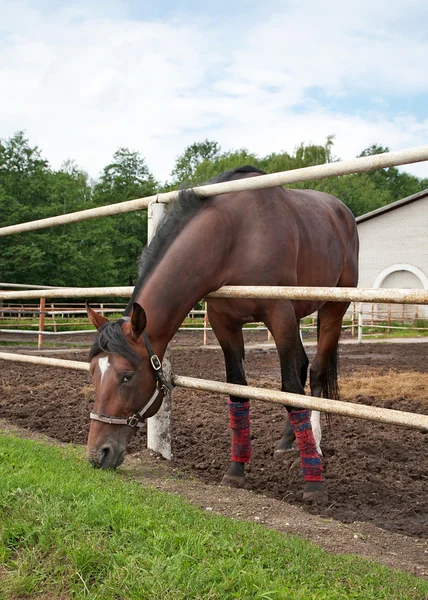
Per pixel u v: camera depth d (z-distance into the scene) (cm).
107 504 246
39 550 206
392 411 262
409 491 354
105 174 4322
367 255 2700
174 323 329
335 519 299
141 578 185
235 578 187
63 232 2795
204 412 555
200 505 294
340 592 190
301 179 304
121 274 3625
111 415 303
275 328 340
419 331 2202
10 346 1367
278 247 349
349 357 1240
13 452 339
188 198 345
